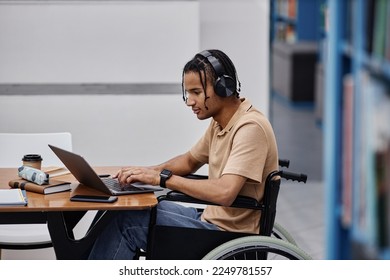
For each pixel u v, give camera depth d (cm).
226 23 464
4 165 349
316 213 528
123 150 411
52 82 405
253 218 288
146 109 410
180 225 286
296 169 673
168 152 414
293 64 1023
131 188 283
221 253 272
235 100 290
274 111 1002
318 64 929
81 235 389
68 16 402
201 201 276
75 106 406
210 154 299
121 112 409
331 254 346
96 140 409
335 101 330
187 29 406
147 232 282
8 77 403
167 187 278
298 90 1030
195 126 412
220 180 274
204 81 282
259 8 464
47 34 402
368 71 302
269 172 286
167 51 407
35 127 406
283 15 1212
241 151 277
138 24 405
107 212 269
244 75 468
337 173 336
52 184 282
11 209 255
